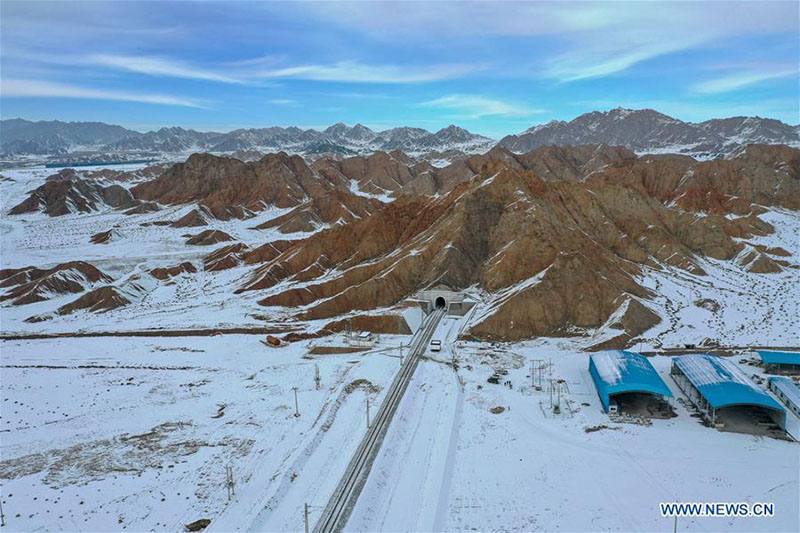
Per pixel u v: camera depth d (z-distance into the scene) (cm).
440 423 5394
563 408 5628
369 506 4166
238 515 4028
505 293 8681
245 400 6038
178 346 8025
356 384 6347
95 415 5734
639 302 8250
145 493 4325
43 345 8212
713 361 6047
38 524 3966
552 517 3966
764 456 4656
